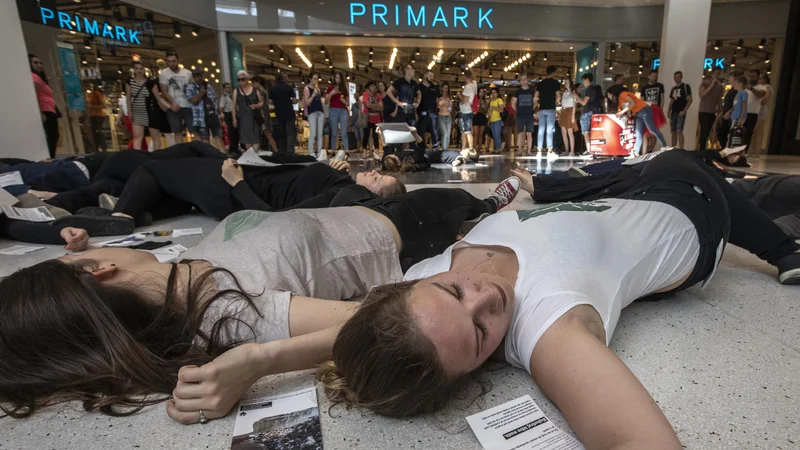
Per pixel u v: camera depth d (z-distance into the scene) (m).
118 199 2.91
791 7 9.97
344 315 1.09
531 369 0.96
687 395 1.03
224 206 2.68
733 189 1.74
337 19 10.97
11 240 2.65
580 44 12.12
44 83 6.07
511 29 11.59
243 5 10.62
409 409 0.93
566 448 0.85
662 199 1.53
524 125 10.46
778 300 1.60
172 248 2.31
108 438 0.92
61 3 7.38
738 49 12.31
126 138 8.95
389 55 16.86
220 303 1.11
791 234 2.02
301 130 15.56
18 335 1.01
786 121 10.33
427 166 6.89
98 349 1.04
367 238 1.57
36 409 1.02
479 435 0.90
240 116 8.27
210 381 0.93
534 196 3.14
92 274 1.11
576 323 0.94
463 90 9.71
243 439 0.90
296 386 1.10
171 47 9.56
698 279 1.51
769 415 0.96
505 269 1.14
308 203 2.41
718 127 8.90
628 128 8.38
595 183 2.98
